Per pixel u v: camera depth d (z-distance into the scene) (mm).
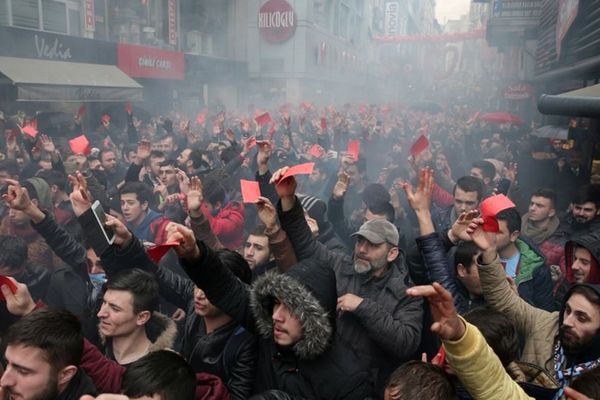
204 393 2273
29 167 7211
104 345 2881
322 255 3166
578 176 8484
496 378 1804
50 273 3982
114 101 15633
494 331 2271
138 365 2027
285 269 3008
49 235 3568
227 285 2443
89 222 3270
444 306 1756
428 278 3104
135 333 2744
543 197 4844
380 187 5418
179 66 21016
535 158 8969
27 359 1965
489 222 2652
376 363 2936
